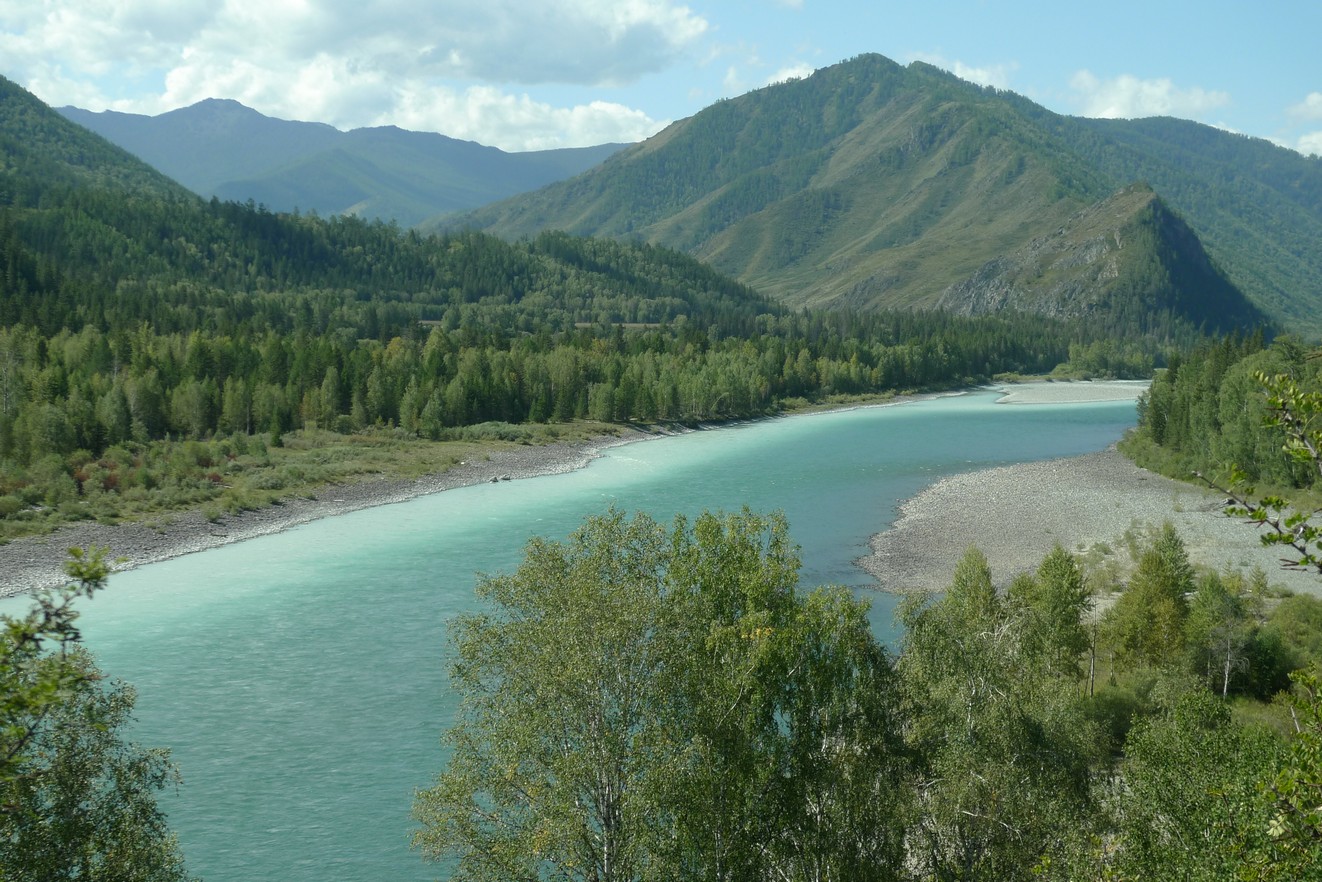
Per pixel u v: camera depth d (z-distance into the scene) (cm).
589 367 17700
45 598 1121
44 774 1944
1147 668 4509
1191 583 5541
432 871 3269
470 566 7206
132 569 7106
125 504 8812
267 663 5097
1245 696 4556
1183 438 11938
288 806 3656
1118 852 2205
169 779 3806
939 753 2748
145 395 12225
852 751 2780
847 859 2562
